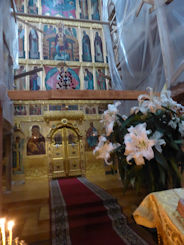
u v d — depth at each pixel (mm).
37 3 12938
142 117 1193
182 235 735
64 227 4922
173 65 4414
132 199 6555
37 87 11828
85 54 13266
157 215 948
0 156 4219
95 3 14086
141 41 6805
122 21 7672
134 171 1084
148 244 4039
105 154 1139
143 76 7035
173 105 1252
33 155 10977
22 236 4633
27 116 11258
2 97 4137
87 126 12164
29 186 9414
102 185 8508
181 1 4668
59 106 11836
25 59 11961
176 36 4727
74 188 8305
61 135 11820
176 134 1164
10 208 6410
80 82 12656
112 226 5105
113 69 9578
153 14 5828
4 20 5652
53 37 12836
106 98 4723
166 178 1118
